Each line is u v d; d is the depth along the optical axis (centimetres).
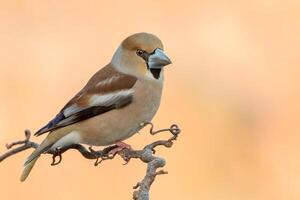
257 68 1717
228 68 1698
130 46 1005
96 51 1747
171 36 1820
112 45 1788
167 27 1852
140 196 791
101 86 991
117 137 995
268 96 1594
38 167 1309
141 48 1000
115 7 1906
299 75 1684
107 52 1748
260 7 1912
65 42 1747
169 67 1712
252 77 1680
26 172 923
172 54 1769
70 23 1822
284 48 1786
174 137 843
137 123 998
